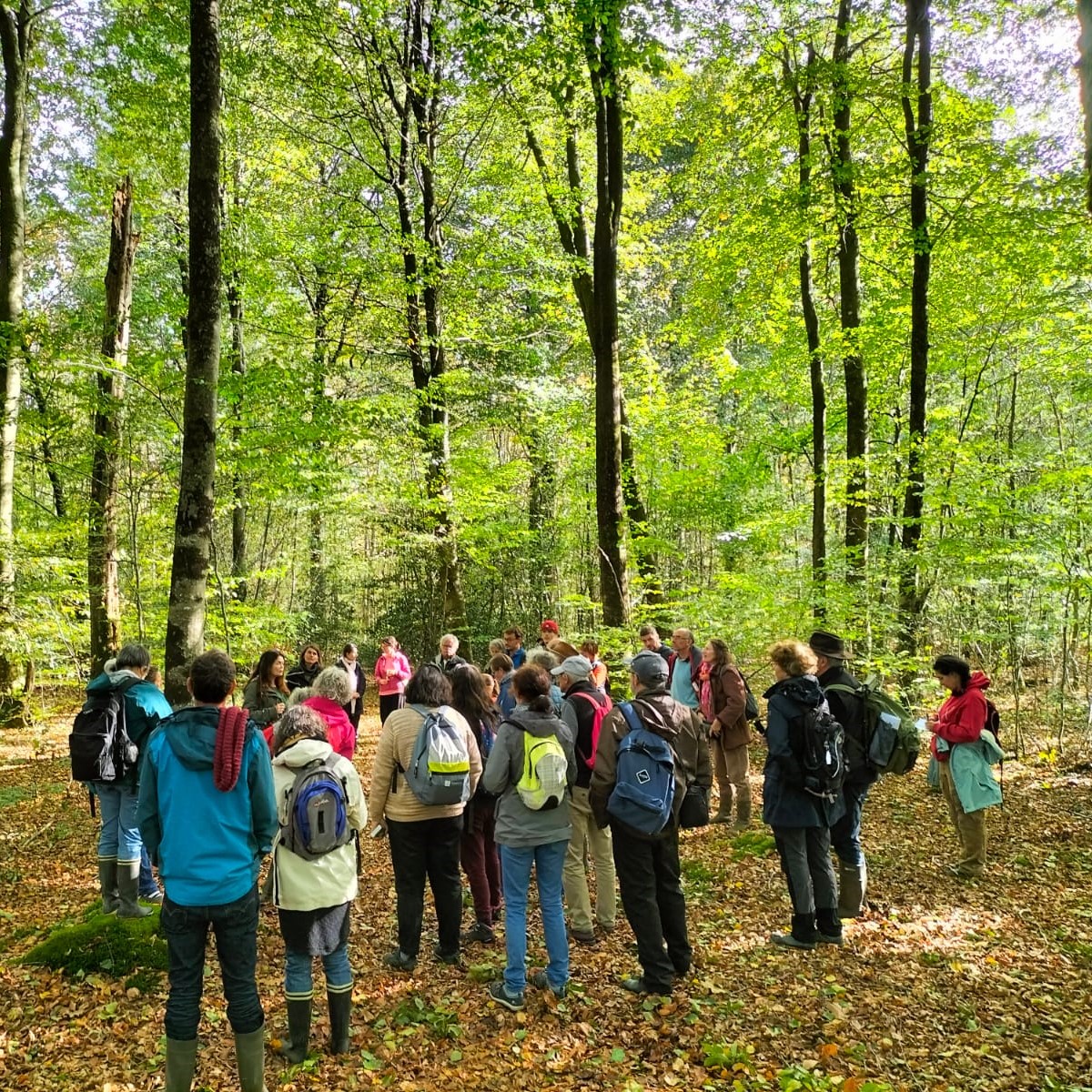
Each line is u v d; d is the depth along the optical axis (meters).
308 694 5.41
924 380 10.27
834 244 12.02
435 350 13.02
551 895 4.07
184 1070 3.02
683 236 20.00
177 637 5.39
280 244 12.92
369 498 11.87
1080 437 16.05
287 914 3.42
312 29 11.52
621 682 9.26
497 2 7.19
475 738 4.80
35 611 10.32
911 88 9.62
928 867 5.93
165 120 12.56
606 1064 3.45
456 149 13.87
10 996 4.04
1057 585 8.88
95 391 9.52
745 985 4.14
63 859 6.57
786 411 19.94
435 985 4.21
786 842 4.60
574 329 15.44
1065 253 9.62
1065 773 8.45
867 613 9.13
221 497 11.13
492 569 16.11
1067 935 4.68
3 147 11.59
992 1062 3.38
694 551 20.67
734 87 11.64
